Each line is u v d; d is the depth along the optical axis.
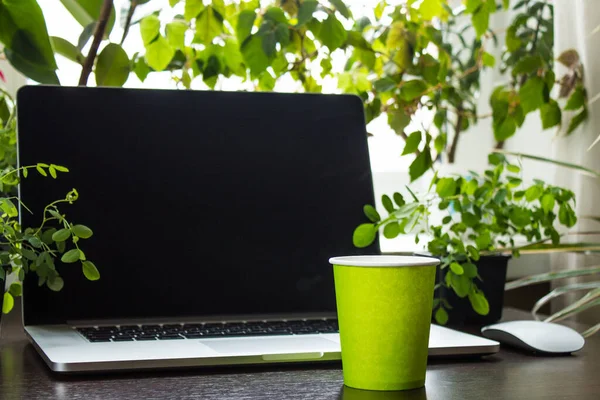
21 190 0.85
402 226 0.90
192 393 0.58
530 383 0.65
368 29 1.25
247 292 0.91
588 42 1.15
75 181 0.87
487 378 0.67
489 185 1.00
